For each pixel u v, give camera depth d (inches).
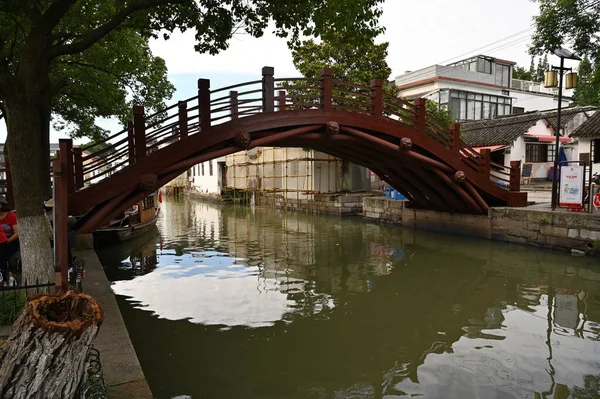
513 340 272.7
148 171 375.6
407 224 747.4
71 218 351.9
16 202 231.8
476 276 428.8
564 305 337.7
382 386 219.0
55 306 118.7
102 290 288.0
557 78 518.9
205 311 335.3
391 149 505.7
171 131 406.6
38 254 232.7
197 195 1700.3
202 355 257.6
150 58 535.8
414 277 431.8
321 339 280.5
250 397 209.8
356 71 787.4
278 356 255.8
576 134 674.8
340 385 221.0
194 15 310.2
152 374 234.4
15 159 226.4
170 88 555.2
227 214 1088.2
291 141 483.5
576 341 268.4
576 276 413.1
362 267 479.5
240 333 291.1
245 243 650.8
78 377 119.9
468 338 278.2
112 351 195.2
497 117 1025.5
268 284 414.6
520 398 203.3
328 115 456.1
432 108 853.8
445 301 355.6
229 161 1444.4
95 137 602.9
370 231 725.3
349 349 264.8
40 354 109.5
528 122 893.8
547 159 966.4
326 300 362.3
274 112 427.2
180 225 879.1
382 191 1010.7
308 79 449.1
